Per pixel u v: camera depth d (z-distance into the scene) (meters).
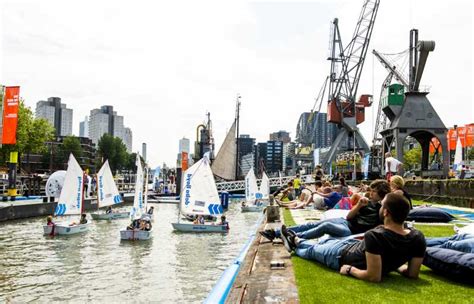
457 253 7.87
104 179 59.56
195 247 34.19
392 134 64.12
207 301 7.90
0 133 49.22
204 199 43.47
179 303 19.02
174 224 43.44
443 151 59.00
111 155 193.62
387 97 65.19
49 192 63.69
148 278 23.72
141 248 33.78
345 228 10.27
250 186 72.88
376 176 77.81
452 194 32.62
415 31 60.69
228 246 34.78
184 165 90.75
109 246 34.66
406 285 7.53
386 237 7.60
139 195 48.88
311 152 175.75
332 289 7.40
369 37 113.19
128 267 26.69
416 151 130.88
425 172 58.12
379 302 6.55
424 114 59.62
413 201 38.94
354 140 108.31
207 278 23.73
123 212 59.19
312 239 11.30
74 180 44.53
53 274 24.73
